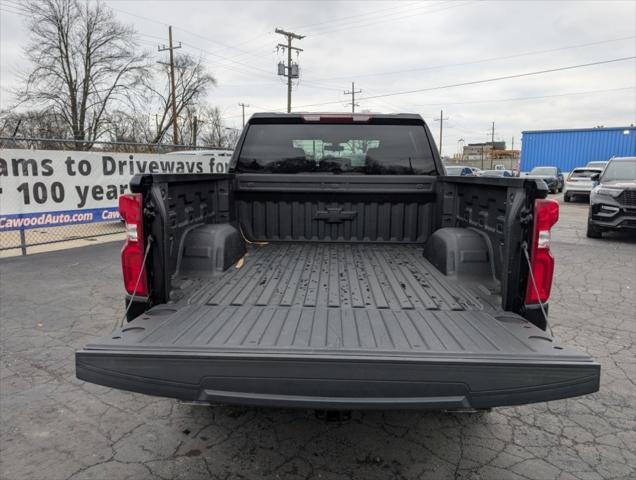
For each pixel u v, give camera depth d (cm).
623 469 271
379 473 267
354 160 423
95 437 300
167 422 318
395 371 194
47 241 902
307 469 270
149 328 229
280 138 422
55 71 3416
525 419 325
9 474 262
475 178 323
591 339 468
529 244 248
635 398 353
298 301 274
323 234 425
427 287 302
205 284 305
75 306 562
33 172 826
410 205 417
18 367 397
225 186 394
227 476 263
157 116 4397
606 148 2961
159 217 266
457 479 261
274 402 198
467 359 193
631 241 1078
